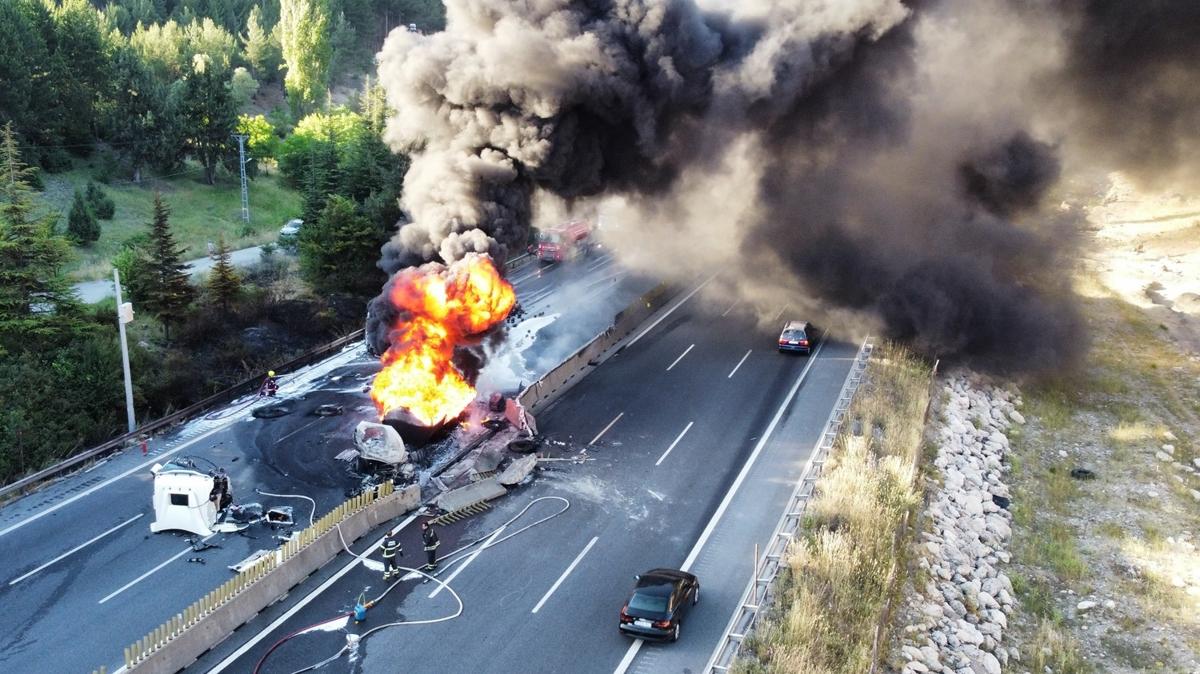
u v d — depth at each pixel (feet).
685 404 115.65
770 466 97.71
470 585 74.74
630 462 98.73
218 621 66.59
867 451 97.14
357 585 74.69
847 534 79.30
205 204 220.64
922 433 106.93
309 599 72.49
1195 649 75.41
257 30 351.87
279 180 251.80
